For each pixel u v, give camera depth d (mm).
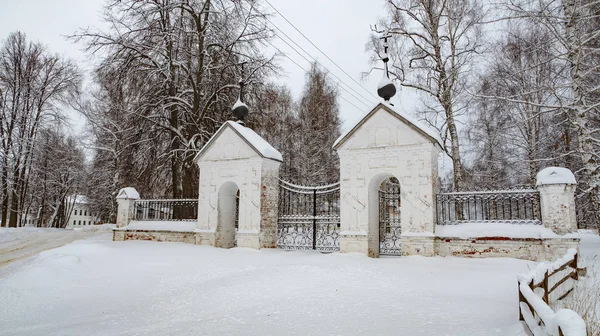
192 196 24953
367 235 14883
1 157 32594
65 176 42188
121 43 23844
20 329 7762
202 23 26312
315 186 17359
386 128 15062
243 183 17562
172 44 25406
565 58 15953
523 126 24672
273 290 9516
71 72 35469
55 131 36062
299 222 17547
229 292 9609
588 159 15297
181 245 18016
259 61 25422
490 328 6332
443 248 13758
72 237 26734
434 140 14148
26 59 34219
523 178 26625
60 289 10742
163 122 26109
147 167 25766
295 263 12617
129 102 25547
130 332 7168
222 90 25750
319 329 6645
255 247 16766
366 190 15148
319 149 34906
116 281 11609
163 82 25094
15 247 21781
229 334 6625
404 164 14586
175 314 8250
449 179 30594
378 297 8586
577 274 9383
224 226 18578
